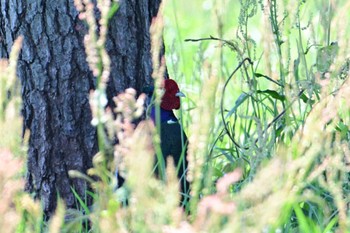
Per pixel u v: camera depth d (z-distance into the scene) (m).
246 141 9.97
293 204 8.29
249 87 10.13
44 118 10.42
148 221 6.82
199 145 7.36
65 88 10.43
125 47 10.64
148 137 8.49
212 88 7.64
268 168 6.59
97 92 8.49
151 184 6.90
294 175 8.21
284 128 9.59
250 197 6.65
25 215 8.45
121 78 10.62
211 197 5.91
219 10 10.20
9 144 7.74
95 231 8.06
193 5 21.02
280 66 10.12
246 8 10.22
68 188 10.53
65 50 10.39
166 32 18.73
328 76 9.65
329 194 9.33
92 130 10.52
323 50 9.91
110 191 7.96
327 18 10.51
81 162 10.52
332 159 8.36
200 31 19.27
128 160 7.10
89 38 8.90
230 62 15.65
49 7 10.34
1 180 6.29
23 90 10.38
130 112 8.16
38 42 10.36
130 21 10.66
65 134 10.48
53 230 6.89
